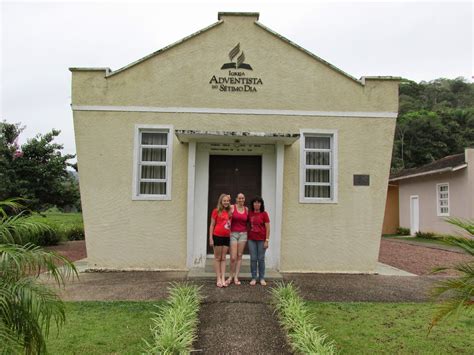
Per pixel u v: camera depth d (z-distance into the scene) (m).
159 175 9.75
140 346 5.00
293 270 9.48
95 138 9.55
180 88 9.72
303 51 9.83
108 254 9.37
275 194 9.63
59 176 15.53
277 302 6.53
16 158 14.62
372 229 9.65
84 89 9.62
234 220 7.93
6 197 13.90
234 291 7.39
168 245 9.42
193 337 5.09
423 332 5.63
